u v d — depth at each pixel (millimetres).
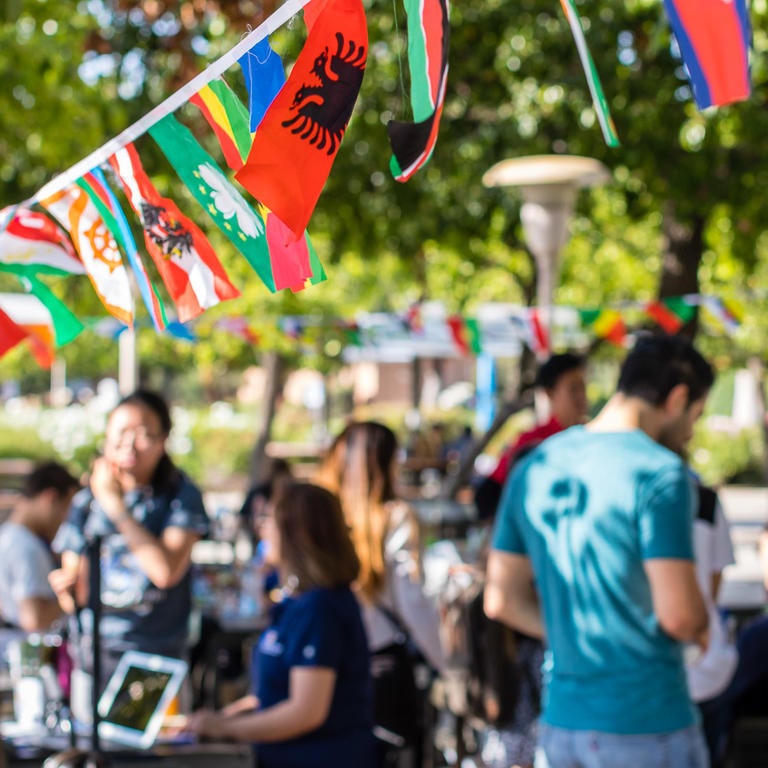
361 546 7332
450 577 7922
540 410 14312
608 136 2826
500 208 19203
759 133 15031
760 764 7707
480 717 7500
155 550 7023
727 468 44938
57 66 14266
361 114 16906
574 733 4945
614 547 4883
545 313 14000
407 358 40188
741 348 39938
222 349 33438
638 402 5145
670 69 15805
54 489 8961
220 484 41938
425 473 34188
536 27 16141
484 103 17047
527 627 5457
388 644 7449
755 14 11016
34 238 4305
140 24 14727
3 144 15180
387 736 7352
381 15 15789
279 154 2623
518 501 5305
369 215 18781
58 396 64875
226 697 11211
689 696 5020
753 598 13484
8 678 8023
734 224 17797
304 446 46781
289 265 3051
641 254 30625
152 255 3586
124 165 3600
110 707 6035
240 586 12438
